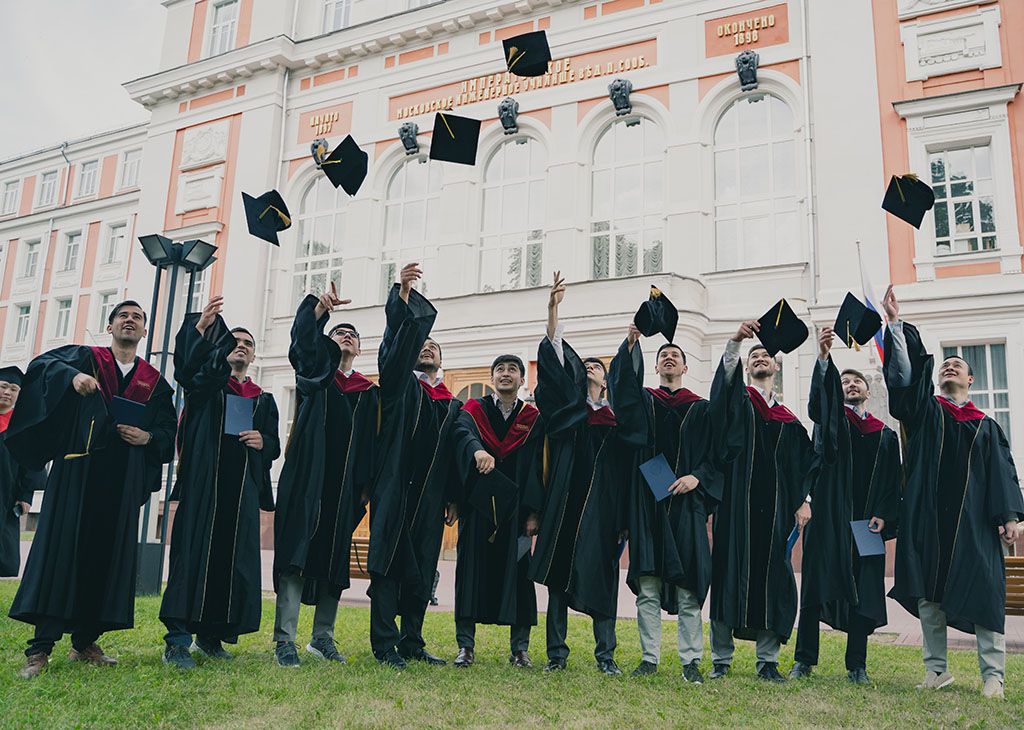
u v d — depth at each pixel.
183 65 21.28
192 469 5.01
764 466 5.52
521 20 18.08
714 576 5.38
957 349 13.44
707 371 14.69
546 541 5.32
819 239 14.41
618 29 16.97
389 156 18.91
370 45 19.45
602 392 5.84
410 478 5.58
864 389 6.08
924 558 5.29
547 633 5.34
